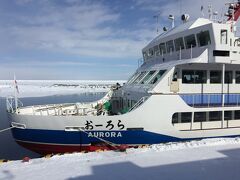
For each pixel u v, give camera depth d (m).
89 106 19.81
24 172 7.92
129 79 20.09
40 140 13.58
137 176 7.54
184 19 18.17
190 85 14.85
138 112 13.16
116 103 20.42
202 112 14.57
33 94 88.81
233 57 14.09
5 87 132.50
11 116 14.27
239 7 17.62
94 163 8.65
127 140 13.35
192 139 14.05
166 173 7.74
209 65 15.16
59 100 61.47
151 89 14.14
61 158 9.22
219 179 7.30
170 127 13.59
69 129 13.22
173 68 14.30
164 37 17.52
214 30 13.64
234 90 15.95
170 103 13.52
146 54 20.67
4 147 18.67
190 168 8.12
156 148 10.30
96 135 13.27
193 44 15.10
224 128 14.55
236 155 9.37
